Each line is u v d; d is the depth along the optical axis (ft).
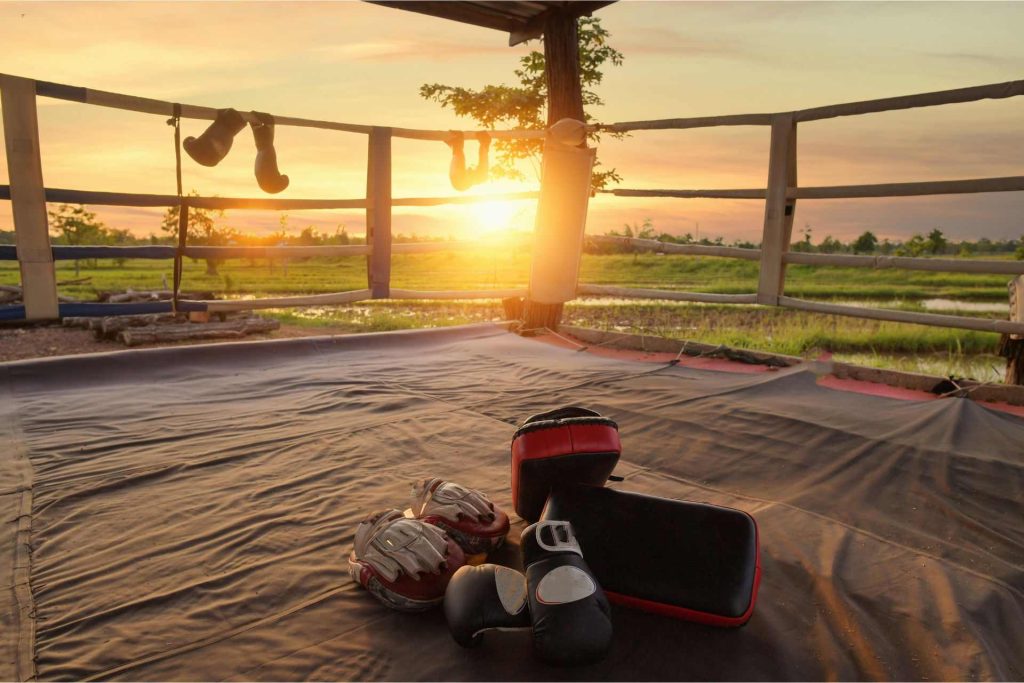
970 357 26.45
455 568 5.50
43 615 5.43
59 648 5.01
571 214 19.51
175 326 28.96
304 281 90.74
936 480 8.58
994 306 56.54
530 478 6.16
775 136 15.94
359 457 9.28
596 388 13.67
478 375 14.75
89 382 13.26
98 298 38.63
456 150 18.12
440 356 16.84
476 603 4.67
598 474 6.20
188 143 13.35
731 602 5.10
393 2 17.81
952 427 10.65
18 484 8.09
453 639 5.03
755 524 5.50
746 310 43.50
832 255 15.48
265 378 13.92
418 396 12.70
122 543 6.66
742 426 10.93
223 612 5.51
